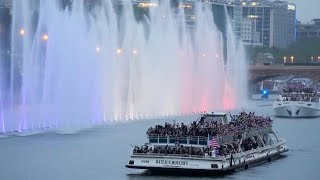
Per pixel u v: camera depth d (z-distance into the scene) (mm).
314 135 177750
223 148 114000
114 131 172250
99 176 114688
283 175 117062
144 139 156750
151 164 111562
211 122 118312
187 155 111062
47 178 114062
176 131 112688
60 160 129250
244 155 119188
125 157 132000
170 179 110625
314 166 125375
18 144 147875
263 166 124000
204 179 110625
